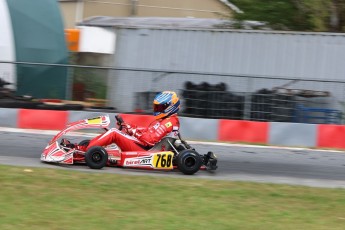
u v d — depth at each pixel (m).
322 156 23.45
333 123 26.94
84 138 24.38
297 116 26.97
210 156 18.17
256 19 39.50
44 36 32.59
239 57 31.97
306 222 12.16
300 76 31.00
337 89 26.88
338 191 15.73
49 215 11.48
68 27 53.34
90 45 36.03
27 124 26.73
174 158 17.30
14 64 28.08
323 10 37.56
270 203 13.77
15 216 11.24
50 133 25.62
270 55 31.44
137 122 26.80
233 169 19.12
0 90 27.70
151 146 17.33
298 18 38.97
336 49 30.41
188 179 16.09
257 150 24.08
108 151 17.05
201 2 60.06
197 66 32.75
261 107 27.02
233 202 13.59
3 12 30.92
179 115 27.30
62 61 33.38
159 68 33.50
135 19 45.91
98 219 11.43
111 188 14.12
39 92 28.33
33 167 16.22
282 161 21.62
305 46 30.83
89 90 28.20
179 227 11.17
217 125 26.62
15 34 31.16
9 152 19.44
